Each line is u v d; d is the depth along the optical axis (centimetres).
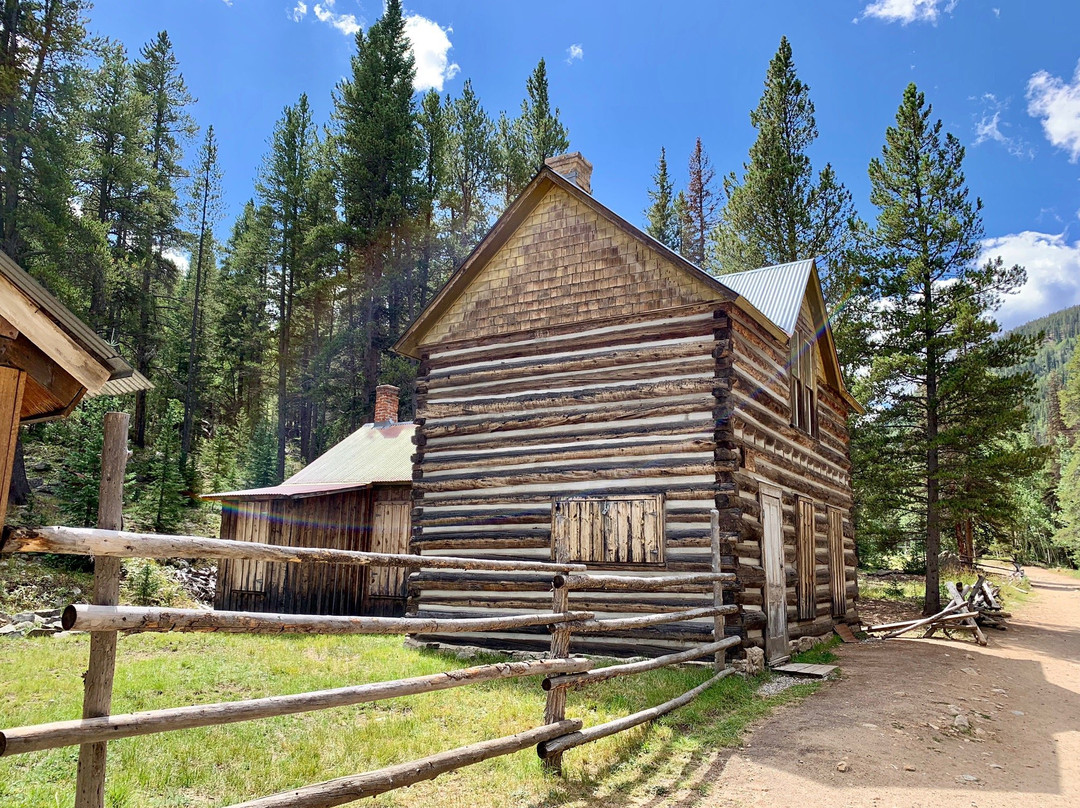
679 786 569
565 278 1330
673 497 1127
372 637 1344
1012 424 2120
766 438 1265
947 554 3662
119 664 973
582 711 756
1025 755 714
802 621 1346
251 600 1752
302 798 370
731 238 2992
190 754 597
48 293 384
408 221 3675
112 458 323
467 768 582
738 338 1202
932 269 2339
